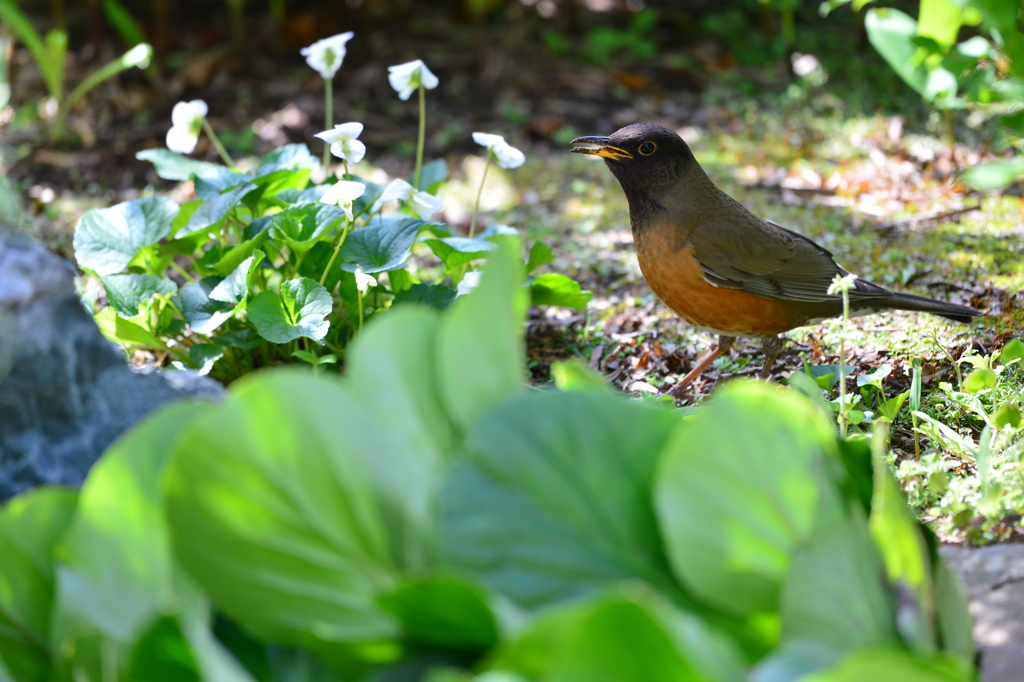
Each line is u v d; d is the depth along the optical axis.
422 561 2.65
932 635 2.67
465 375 2.82
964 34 10.88
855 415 4.71
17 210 3.75
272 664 2.73
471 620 2.43
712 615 2.63
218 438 2.56
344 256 5.34
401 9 12.77
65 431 3.52
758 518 2.67
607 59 11.95
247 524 2.60
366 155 10.09
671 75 11.70
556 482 2.69
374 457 2.71
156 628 2.50
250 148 10.08
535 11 12.73
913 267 7.16
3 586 2.81
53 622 2.70
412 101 11.03
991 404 5.16
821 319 6.00
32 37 9.72
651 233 5.94
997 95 7.42
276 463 2.61
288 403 2.62
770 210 8.46
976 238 7.65
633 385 5.99
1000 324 6.14
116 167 9.74
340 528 2.64
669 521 2.59
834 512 2.76
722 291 5.80
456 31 12.38
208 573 2.58
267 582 2.61
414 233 5.36
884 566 2.74
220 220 5.36
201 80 11.20
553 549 2.61
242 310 5.34
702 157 9.64
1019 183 8.69
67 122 10.40
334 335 5.73
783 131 10.06
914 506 4.41
